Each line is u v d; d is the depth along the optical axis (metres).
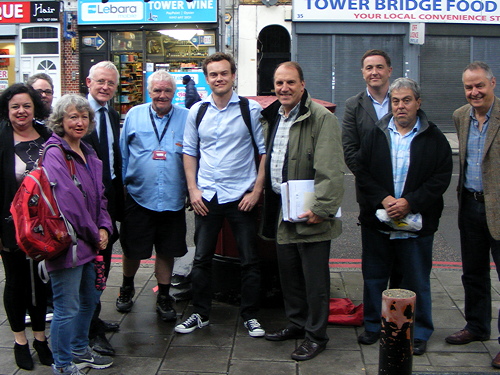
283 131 3.89
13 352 3.81
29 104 3.49
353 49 17.50
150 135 4.26
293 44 17.38
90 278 3.46
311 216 3.67
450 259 6.15
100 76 3.99
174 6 16.66
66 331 3.26
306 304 4.00
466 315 3.95
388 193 3.72
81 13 16.84
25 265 3.56
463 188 3.84
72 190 3.14
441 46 17.67
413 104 3.65
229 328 4.22
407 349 2.87
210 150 4.08
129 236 4.35
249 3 17.08
